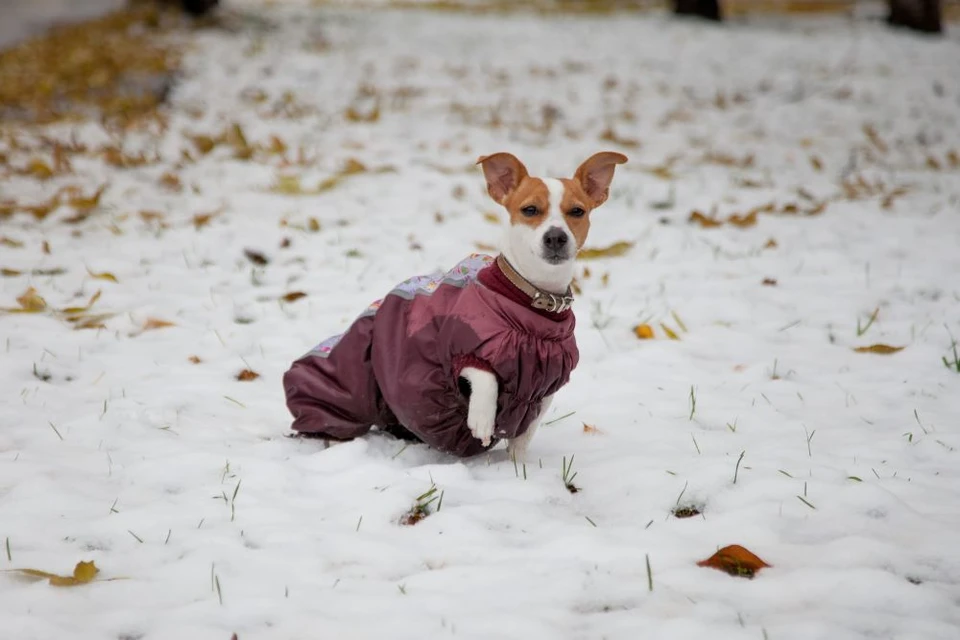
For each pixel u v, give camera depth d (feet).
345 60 46.24
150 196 25.34
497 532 10.61
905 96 42.06
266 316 18.25
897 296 19.56
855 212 25.66
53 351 15.97
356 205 25.12
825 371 16.10
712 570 9.68
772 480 11.53
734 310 18.93
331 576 9.62
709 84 44.11
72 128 31.83
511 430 12.12
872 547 9.93
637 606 9.11
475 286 11.84
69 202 23.84
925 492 11.43
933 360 16.26
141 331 17.17
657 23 61.31
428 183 26.99
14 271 19.51
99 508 10.93
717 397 14.99
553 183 12.05
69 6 68.44
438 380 11.79
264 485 11.63
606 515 11.25
